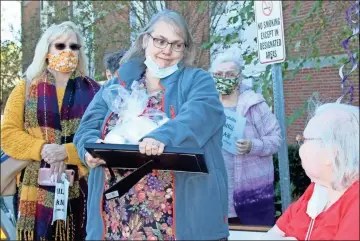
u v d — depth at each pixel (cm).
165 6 721
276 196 546
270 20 368
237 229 251
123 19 791
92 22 787
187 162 206
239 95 419
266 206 404
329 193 210
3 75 1086
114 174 232
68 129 335
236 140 399
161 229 223
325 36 597
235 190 405
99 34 766
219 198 227
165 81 239
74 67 346
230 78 409
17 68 1087
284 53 362
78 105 341
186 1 671
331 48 577
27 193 325
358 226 190
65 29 344
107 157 218
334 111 208
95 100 257
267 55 373
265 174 407
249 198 405
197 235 220
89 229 235
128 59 257
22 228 321
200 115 219
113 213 230
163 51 236
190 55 249
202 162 203
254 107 410
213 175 226
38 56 342
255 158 404
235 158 404
